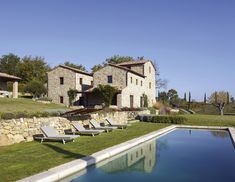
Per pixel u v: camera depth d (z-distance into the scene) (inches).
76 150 502.0
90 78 2018.9
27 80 3127.5
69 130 768.3
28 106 1294.3
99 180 366.6
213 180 380.2
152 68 2201.0
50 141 610.5
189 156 558.3
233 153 594.2
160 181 371.6
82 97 1873.8
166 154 576.4
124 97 1690.5
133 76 1812.3
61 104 1700.3
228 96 3216.0
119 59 3253.0
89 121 866.1
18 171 346.3
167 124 1178.6
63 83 1884.8
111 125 976.9
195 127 1090.7
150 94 2144.4
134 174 406.0
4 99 1405.0
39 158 428.5
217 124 1192.2
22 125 592.1
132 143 610.5
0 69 3395.7
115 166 450.9
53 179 334.0
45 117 669.9
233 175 407.5
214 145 701.3
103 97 1716.3
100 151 491.5
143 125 1103.6
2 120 543.8
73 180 362.3
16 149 507.2
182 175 406.0
